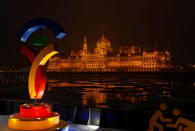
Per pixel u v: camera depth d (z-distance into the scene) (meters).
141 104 11.70
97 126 3.63
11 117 2.91
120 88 13.23
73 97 12.81
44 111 3.02
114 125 3.56
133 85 13.11
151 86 12.66
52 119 2.94
